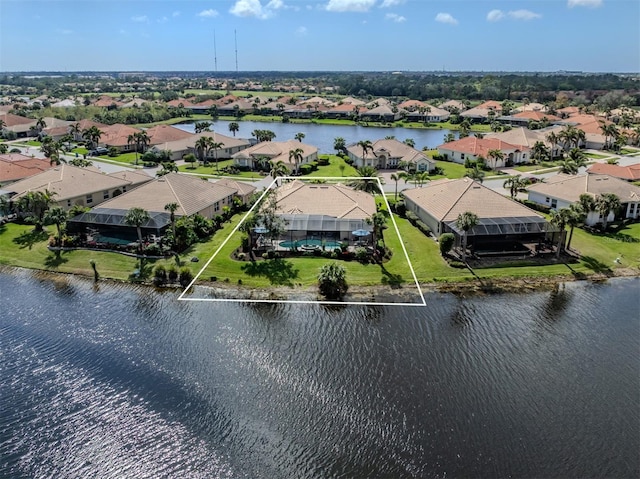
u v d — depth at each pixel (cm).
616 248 6297
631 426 3275
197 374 3884
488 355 4100
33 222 7000
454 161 12925
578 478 2877
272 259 5962
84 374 3903
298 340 4350
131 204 7075
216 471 3020
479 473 2930
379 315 4791
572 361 4006
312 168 11775
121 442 3250
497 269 5716
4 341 4347
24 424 3403
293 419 3394
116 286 5450
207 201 7594
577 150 12344
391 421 3347
